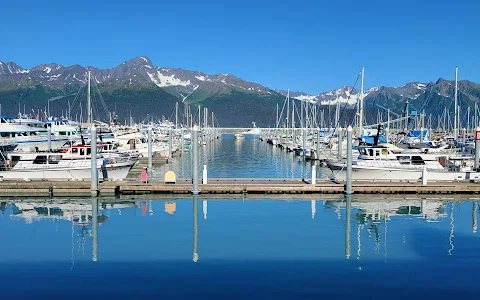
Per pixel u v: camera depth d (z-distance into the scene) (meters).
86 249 26.39
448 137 109.25
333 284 20.83
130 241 28.05
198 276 21.78
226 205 39.25
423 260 24.31
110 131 100.12
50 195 42.94
